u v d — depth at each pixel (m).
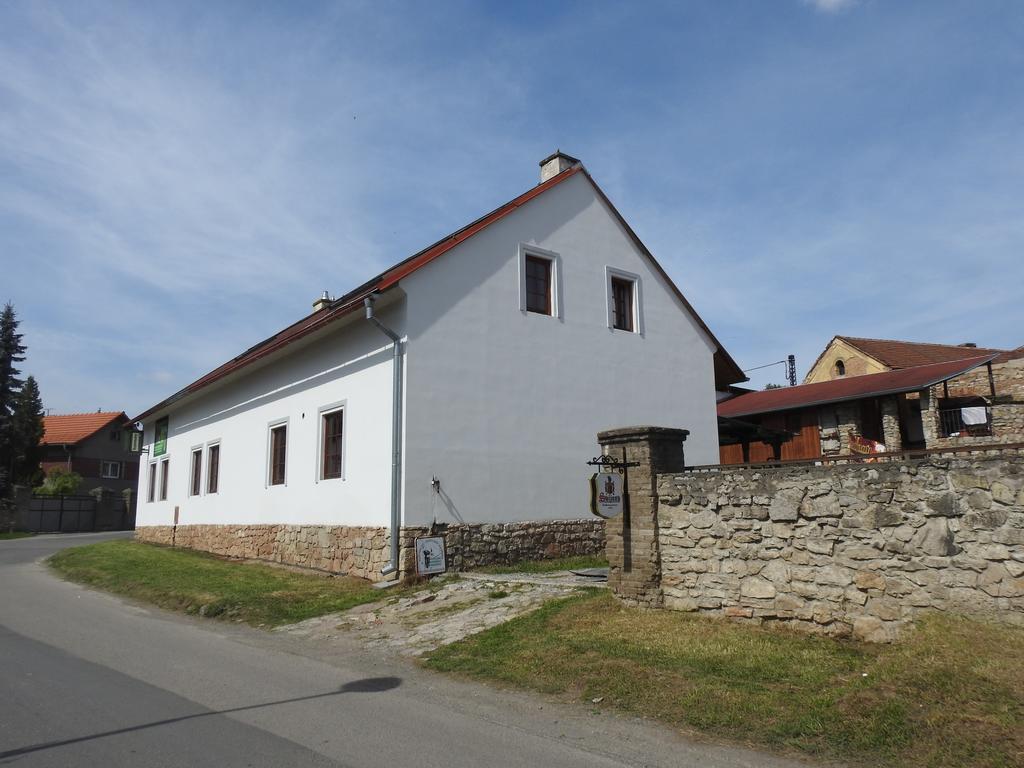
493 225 14.56
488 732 5.33
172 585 13.49
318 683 6.86
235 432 19.95
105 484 53.56
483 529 13.38
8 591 13.98
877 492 6.82
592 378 15.76
